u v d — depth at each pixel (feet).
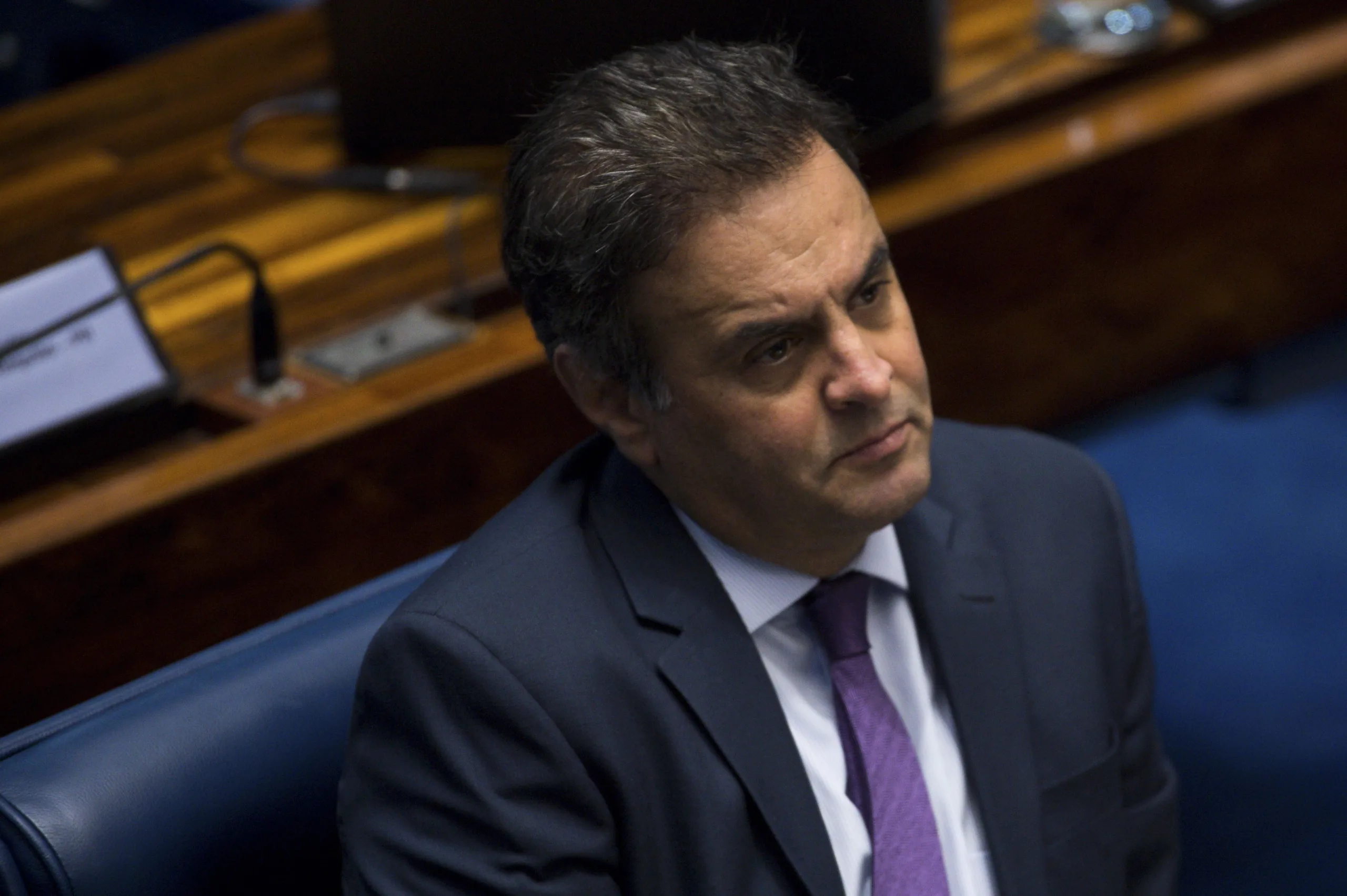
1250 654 34.47
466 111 27.53
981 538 15.46
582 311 13.25
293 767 14.34
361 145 28.55
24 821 13.14
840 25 25.21
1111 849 15.17
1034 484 15.92
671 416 13.44
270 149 29.76
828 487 13.29
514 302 24.52
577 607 13.92
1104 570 15.83
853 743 14.60
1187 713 33.12
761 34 25.20
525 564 14.10
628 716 13.76
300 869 14.32
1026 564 15.52
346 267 25.41
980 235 24.95
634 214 12.65
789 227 12.69
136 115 31.99
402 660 13.61
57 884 13.05
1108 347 26.71
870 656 14.80
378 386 22.00
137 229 27.27
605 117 12.96
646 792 13.78
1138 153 25.81
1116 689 15.79
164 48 43.34
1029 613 15.34
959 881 14.64
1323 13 29.27
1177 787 16.49
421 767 13.58
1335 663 33.99
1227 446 41.27
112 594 19.89
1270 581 36.47
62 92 33.71
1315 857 29.27
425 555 22.03
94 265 21.79
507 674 13.42
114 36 43.11
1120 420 27.66
